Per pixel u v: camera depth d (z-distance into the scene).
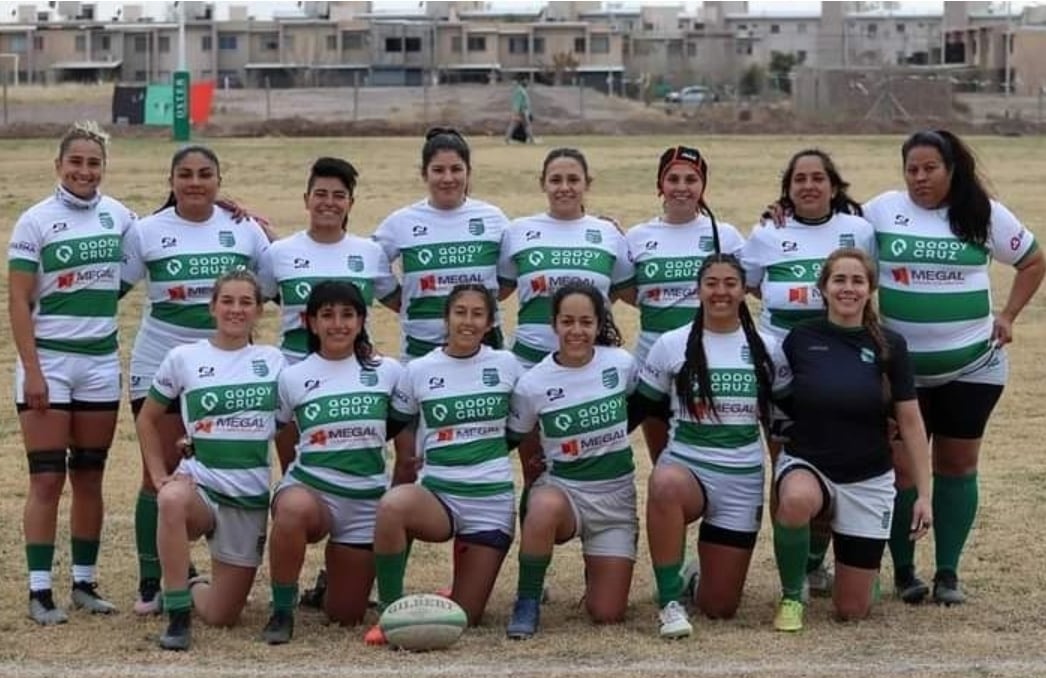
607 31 122.06
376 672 6.67
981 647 7.04
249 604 7.88
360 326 7.40
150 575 7.74
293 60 118.12
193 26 117.81
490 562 7.43
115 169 33.38
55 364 7.62
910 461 7.46
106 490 10.14
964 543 8.20
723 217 24.95
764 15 144.50
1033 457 10.95
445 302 7.82
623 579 7.49
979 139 46.09
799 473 7.34
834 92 64.56
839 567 7.48
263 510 7.41
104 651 7.02
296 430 7.70
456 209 8.10
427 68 111.12
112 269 7.71
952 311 7.79
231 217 7.96
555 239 8.02
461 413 7.40
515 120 45.25
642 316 8.16
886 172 33.34
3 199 27.70
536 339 8.03
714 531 7.51
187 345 7.44
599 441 7.41
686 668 6.72
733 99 76.25
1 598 7.91
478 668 6.73
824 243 7.89
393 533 7.21
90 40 119.38
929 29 141.12
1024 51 100.19
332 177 7.81
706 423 7.45
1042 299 17.86
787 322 7.88
